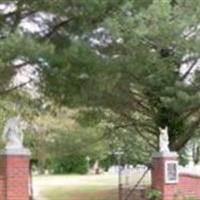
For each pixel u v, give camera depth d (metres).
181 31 23.53
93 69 21.83
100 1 21.03
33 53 20.05
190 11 23.77
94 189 48.75
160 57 25.16
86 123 32.91
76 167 79.88
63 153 36.25
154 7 22.88
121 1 22.00
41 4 21.39
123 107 30.36
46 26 22.53
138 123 32.09
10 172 23.56
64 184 57.19
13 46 19.81
